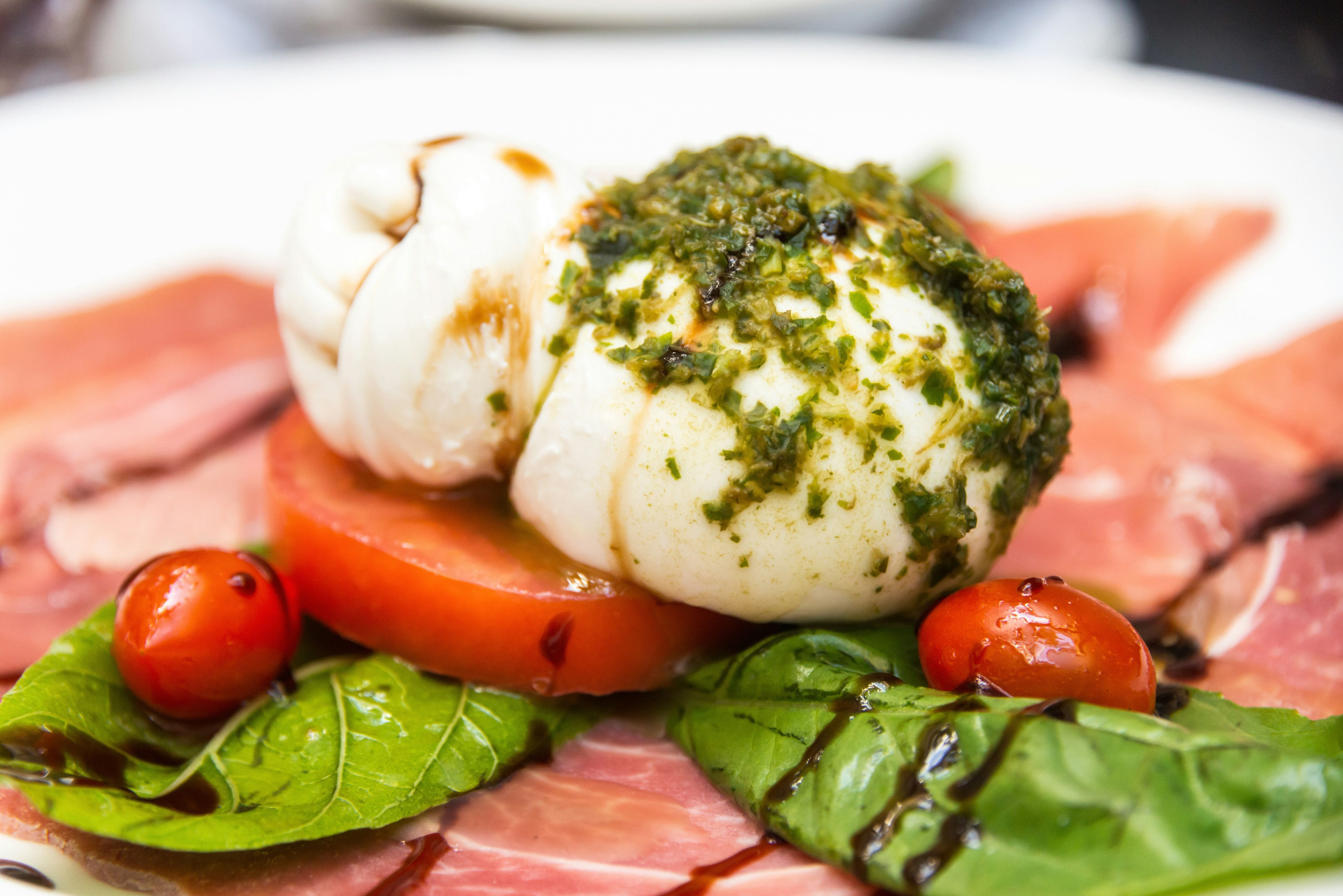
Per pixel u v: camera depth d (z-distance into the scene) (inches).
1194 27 21.0
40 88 18.7
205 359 14.4
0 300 14.8
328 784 10.5
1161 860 9.4
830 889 10.0
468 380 11.0
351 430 11.4
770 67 16.4
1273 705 11.2
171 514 12.9
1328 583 12.1
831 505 10.5
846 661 10.7
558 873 10.2
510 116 16.3
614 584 11.0
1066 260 15.0
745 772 10.5
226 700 10.9
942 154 16.0
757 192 10.9
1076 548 12.5
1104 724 9.7
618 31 18.1
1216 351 14.3
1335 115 15.3
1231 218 15.1
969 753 9.8
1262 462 13.3
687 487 10.5
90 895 10.0
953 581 11.0
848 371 10.4
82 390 14.1
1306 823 9.4
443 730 11.0
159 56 19.3
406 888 10.2
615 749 11.1
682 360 10.5
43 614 12.0
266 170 15.9
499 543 11.2
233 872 10.2
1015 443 10.8
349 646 11.6
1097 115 15.9
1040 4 20.5
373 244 11.2
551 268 10.9
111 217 15.5
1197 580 12.2
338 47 19.2
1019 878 9.5
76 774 10.3
